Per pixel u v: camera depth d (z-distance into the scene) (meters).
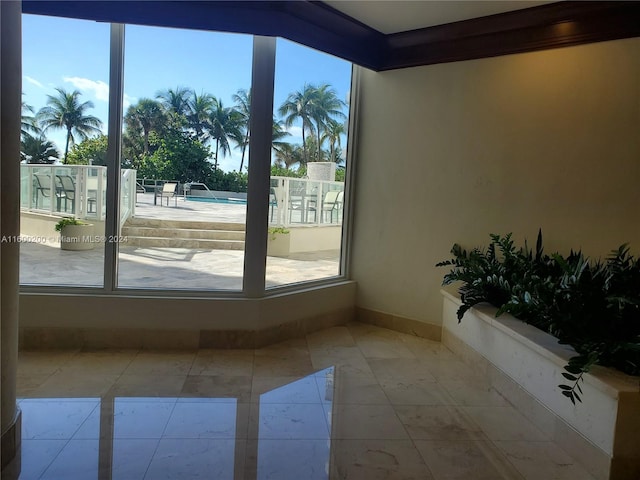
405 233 3.90
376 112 4.00
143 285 3.44
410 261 3.89
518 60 3.32
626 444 1.85
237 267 3.52
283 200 3.66
